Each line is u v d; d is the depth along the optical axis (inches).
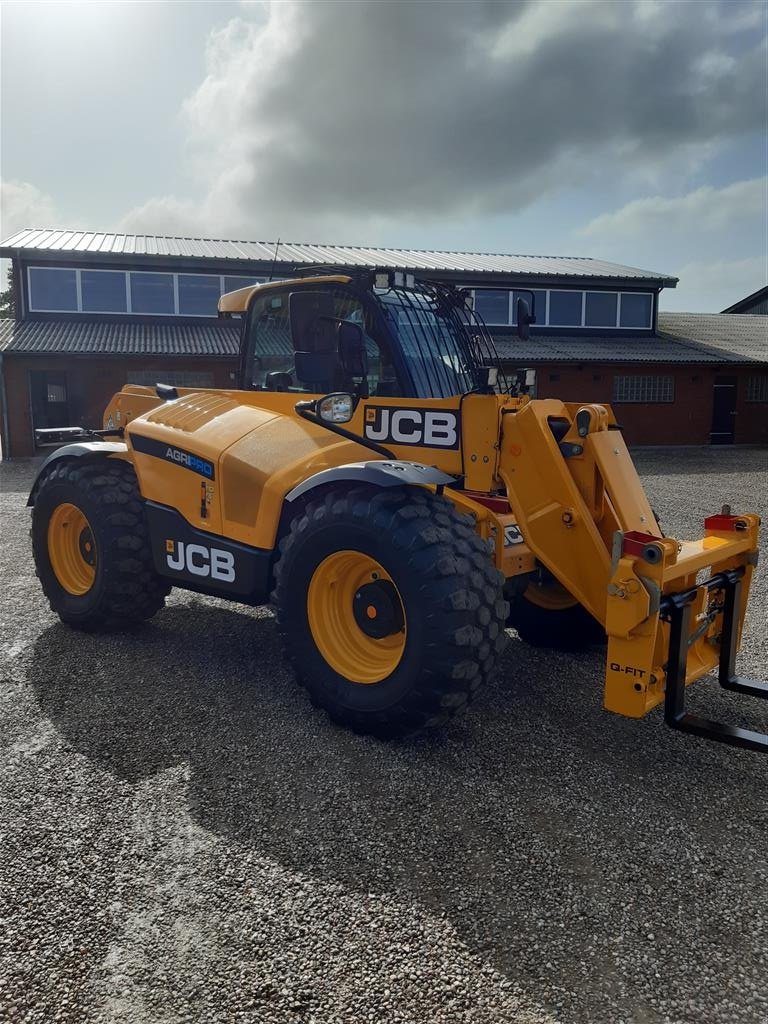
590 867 105.8
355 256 920.3
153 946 90.4
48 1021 80.3
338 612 147.9
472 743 141.5
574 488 141.6
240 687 165.6
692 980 86.5
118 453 192.5
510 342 855.7
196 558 173.5
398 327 161.9
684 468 650.8
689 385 864.9
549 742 142.6
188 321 808.9
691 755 138.3
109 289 792.9
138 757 134.5
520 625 194.7
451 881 102.3
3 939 91.4
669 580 126.0
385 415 157.9
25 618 215.3
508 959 89.1
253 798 121.8
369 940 91.6
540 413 144.5
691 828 115.4
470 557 132.6
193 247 881.5
